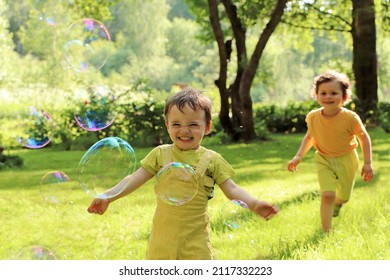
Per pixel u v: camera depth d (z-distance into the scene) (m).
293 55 65.12
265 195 9.68
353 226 6.57
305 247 6.01
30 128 17.44
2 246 6.86
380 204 7.97
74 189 10.91
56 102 28.20
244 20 24.00
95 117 9.80
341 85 6.87
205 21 28.66
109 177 5.34
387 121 23.39
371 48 24.86
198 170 4.77
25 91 34.53
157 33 82.19
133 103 21.86
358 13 24.70
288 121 27.27
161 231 4.73
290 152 17.95
